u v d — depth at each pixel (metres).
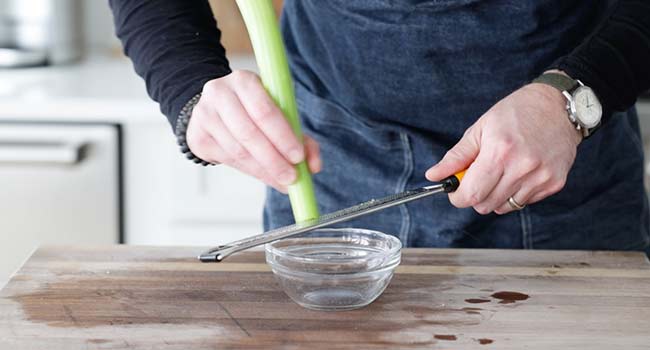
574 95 1.06
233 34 2.56
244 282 1.06
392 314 0.98
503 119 1.04
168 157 2.12
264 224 1.44
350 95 1.30
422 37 1.24
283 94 1.02
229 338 0.92
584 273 1.10
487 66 1.24
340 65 1.29
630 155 1.35
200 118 1.04
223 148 1.04
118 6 1.25
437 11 1.22
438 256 1.16
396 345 0.91
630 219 1.35
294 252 1.08
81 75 2.36
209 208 2.15
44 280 1.05
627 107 1.12
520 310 0.99
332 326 0.95
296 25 1.35
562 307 1.00
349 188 1.33
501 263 1.13
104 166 2.10
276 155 1.01
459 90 1.26
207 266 1.10
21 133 2.06
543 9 1.22
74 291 1.02
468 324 0.96
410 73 1.26
